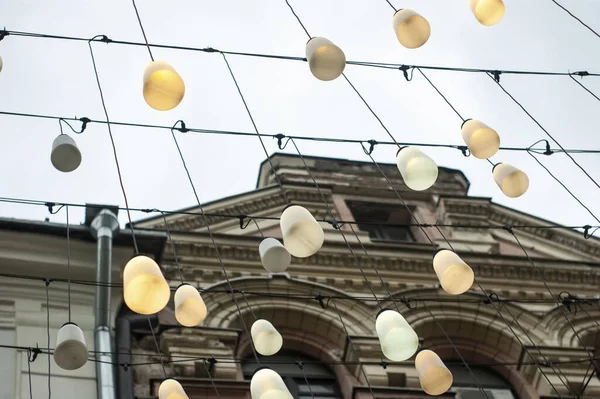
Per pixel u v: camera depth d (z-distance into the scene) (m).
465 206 17.12
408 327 7.27
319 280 13.98
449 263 7.38
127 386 10.45
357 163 17.94
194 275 13.38
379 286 14.16
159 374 11.23
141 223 14.53
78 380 10.34
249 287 13.20
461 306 13.80
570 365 13.01
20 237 11.66
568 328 14.05
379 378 12.05
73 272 11.68
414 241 16.55
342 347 12.75
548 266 15.35
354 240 15.26
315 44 7.44
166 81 7.01
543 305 14.41
